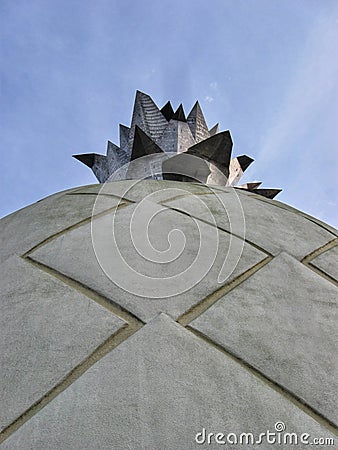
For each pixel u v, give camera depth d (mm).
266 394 3977
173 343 4352
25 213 7984
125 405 3713
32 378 4098
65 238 6355
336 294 5742
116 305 4918
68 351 4328
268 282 5586
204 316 4789
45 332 4613
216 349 4395
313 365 4445
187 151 13562
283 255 6355
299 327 4934
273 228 7262
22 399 3912
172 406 3727
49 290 5254
